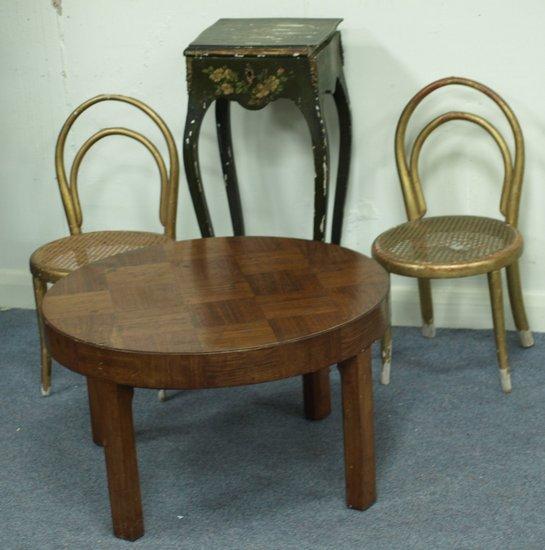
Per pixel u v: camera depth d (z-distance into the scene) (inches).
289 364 90.6
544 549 95.0
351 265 105.6
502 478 106.0
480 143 133.6
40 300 123.5
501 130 133.0
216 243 114.9
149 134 143.7
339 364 97.7
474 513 100.7
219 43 124.6
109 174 146.4
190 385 89.8
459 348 134.7
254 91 124.3
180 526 101.3
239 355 89.1
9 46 143.3
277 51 121.8
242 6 135.9
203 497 105.7
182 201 145.8
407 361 131.9
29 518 103.8
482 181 135.3
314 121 123.3
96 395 113.4
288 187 141.4
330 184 140.9
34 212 151.1
